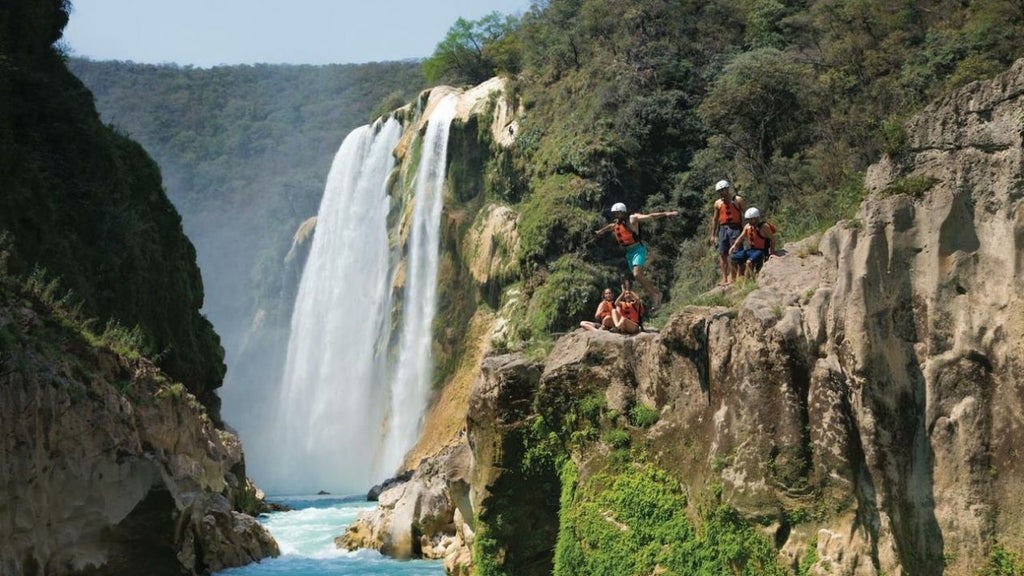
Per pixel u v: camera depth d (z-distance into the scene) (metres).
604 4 58.12
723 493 13.93
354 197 69.44
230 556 24.73
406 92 119.38
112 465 21.16
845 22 46.88
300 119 119.69
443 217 59.75
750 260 16.94
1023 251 12.91
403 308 61.19
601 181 50.44
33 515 19.19
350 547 27.42
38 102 38.94
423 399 57.41
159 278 41.19
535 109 57.88
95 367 22.88
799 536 13.23
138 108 123.19
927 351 13.35
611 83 53.66
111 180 39.91
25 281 29.36
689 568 14.48
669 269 47.03
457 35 72.62
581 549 15.78
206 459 27.31
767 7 52.84
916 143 14.04
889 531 12.77
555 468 16.66
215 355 45.81
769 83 43.12
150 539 21.59
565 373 16.53
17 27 40.25
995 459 12.81
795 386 13.53
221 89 126.31
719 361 14.53
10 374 18.98
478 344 54.66
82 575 20.33
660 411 15.56
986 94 13.52
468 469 19.64
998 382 12.93
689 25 56.03
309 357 68.25
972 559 12.69
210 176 110.62
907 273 13.58
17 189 34.00
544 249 49.31
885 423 13.20
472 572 19.27
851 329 13.40
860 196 15.86
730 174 45.28
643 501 15.27
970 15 42.47
